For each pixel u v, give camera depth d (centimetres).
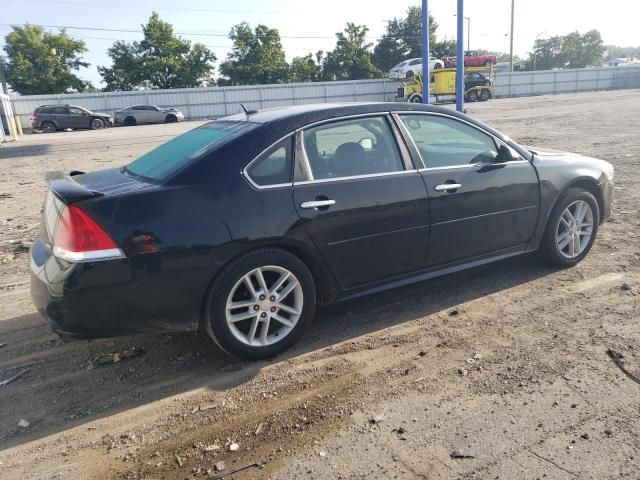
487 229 427
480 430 270
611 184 513
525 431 268
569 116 2180
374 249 376
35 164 1481
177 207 313
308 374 333
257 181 337
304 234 345
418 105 414
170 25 5675
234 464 256
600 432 264
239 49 6047
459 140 423
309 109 380
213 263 319
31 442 279
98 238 295
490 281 467
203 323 336
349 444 265
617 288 438
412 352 353
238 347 339
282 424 285
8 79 5331
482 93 4234
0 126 2386
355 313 418
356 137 378
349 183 363
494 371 324
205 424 288
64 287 294
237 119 395
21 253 610
